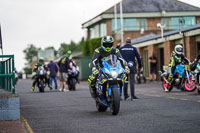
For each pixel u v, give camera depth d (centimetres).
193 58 2795
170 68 1792
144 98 1505
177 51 1764
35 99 1667
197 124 827
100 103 1077
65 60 2316
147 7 5850
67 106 1300
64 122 926
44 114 1094
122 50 1486
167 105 1213
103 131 783
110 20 5791
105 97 1052
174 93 1725
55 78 2588
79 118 990
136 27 5800
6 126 855
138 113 1045
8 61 1048
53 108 1248
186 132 741
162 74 1881
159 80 3434
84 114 1070
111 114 1052
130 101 1400
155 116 971
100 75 1051
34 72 2314
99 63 1091
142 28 5459
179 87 1809
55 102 1471
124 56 1480
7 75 1004
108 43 1062
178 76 1773
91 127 839
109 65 1052
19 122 924
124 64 1100
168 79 1820
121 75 1046
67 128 837
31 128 849
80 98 1630
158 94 1708
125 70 1085
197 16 5856
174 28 5809
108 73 1032
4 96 963
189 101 1314
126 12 5756
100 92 1059
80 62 5028
